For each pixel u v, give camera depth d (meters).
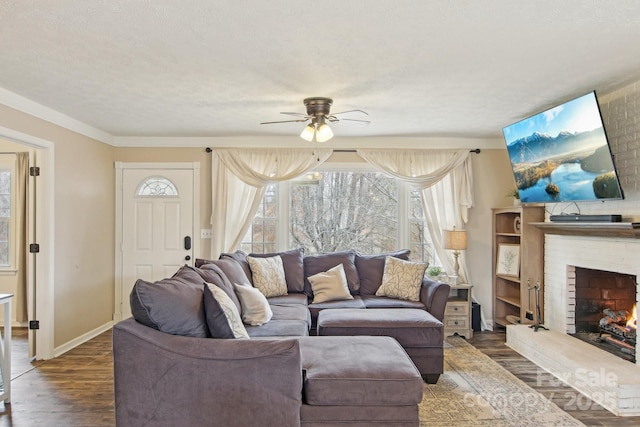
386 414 2.28
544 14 2.22
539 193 4.14
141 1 2.08
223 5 2.12
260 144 5.48
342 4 2.11
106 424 2.80
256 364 2.20
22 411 2.99
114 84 3.35
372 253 5.87
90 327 4.91
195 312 2.46
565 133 3.59
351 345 2.83
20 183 5.42
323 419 2.27
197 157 5.50
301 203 5.90
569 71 3.08
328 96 3.67
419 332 3.51
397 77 3.20
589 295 4.17
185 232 5.49
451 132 5.15
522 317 4.71
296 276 4.83
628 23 2.33
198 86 3.39
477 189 5.55
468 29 2.39
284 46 2.62
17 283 5.55
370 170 5.50
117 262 5.46
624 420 2.81
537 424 2.77
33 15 2.22
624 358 3.45
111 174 5.41
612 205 3.65
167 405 2.20
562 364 3.49
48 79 3.23
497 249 5.39
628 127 3.44
